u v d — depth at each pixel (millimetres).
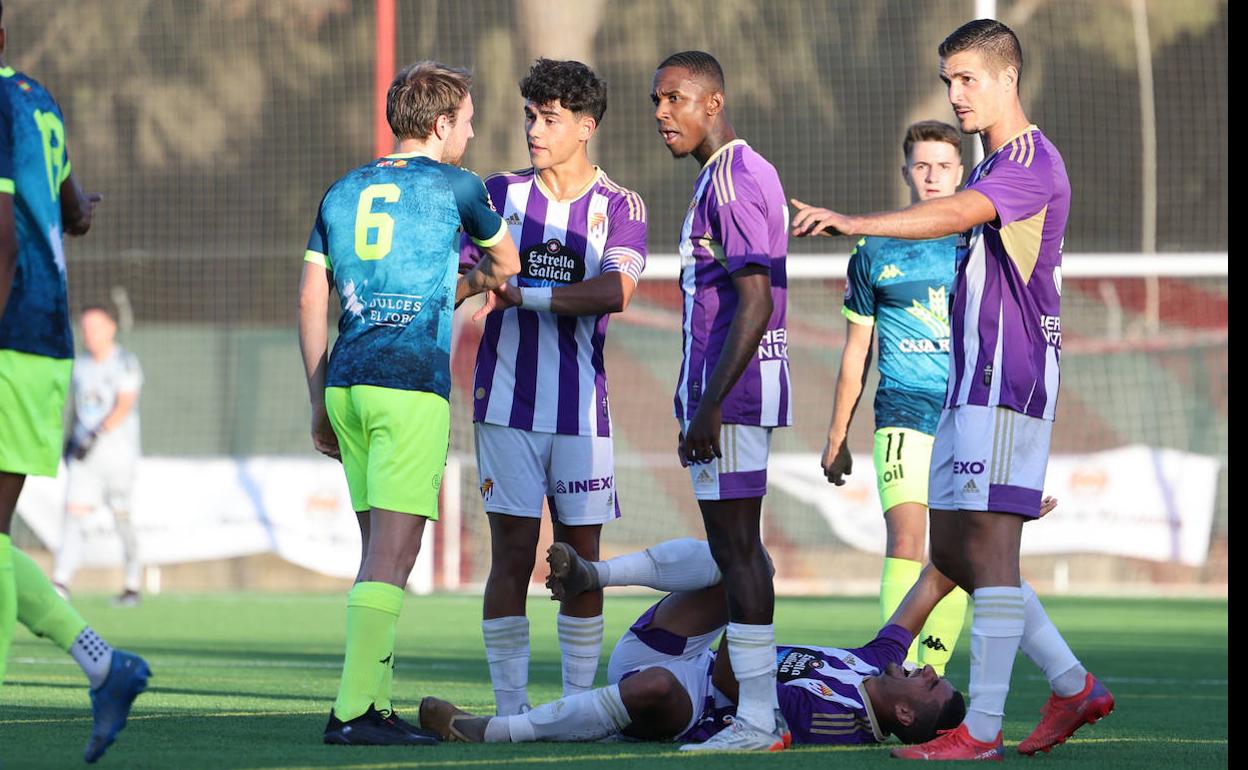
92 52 82188
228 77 82062
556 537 18641
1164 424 66562
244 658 30422
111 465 43250
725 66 79688
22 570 13531
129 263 81125
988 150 15930
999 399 15320
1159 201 82375
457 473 57656
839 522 57094
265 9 82062
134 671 13625
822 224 14289
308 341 16547
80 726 17188
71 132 81875
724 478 15633
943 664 21375
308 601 48969
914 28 80188
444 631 38219
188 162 81812
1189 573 62062
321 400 16594
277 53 82125
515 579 18078
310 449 68062
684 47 79812
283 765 13969
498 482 18078
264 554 57062
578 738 16328
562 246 18547
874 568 58844
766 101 79562
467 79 17156
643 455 64812
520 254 18594
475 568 59750
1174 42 82000
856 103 79250
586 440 18375
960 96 15680
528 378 18094
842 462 22188
